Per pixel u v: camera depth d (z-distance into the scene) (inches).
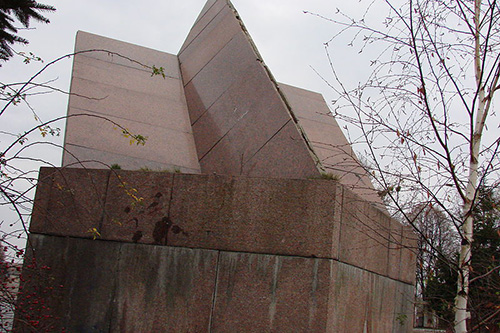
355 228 262.4
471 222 217.8
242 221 249.1
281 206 245.3
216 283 245.9
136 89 376.2
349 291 255.0
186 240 255.4
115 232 267.7
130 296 257.8
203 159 332.2
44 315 241.0
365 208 279.7
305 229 239.5
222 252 248.7
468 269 220.5
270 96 314.0
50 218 278.4
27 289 263.1
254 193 250.5
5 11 368.8
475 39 222.7
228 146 321.4
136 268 260.2
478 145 221.3
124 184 241.6
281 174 277.9
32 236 279.0
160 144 332.8
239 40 375.2
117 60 398.3
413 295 367.2
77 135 311.6
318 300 230.1
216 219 253.3
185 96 393.4
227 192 254.4
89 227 272.1
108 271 264.2
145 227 263.6
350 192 256.8
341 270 244.8
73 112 326.0
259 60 342.3
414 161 207.8
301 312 231.1
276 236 242.8
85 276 266.8
